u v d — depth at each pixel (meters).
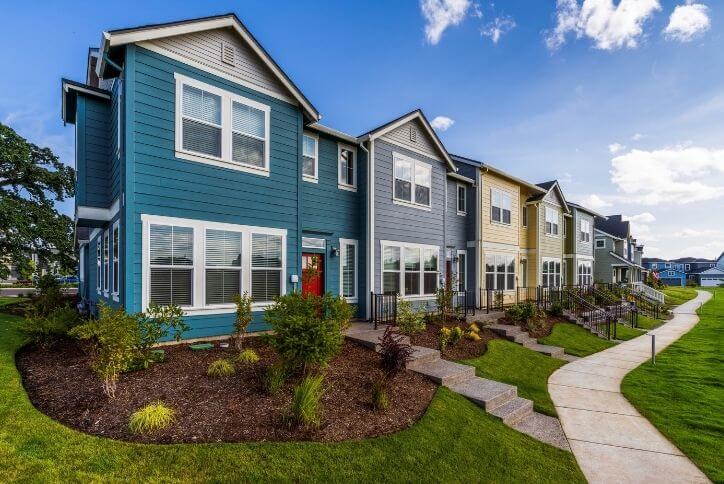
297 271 9.20
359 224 11.84
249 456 3.65
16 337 7.20
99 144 8.58
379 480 3.64
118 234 7.50
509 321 13.00
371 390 5.54
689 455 4.94
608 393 7.48
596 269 36.28
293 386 5.23
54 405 4.37
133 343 4.96
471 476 3.99
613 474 4.45
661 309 23.36
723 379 8.55
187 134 7.46
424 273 13.41
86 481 3.11
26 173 17.66
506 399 6.39
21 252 17.94
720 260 86.56
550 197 22.11
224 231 7.92
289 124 9.16
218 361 5.57
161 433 3.89
